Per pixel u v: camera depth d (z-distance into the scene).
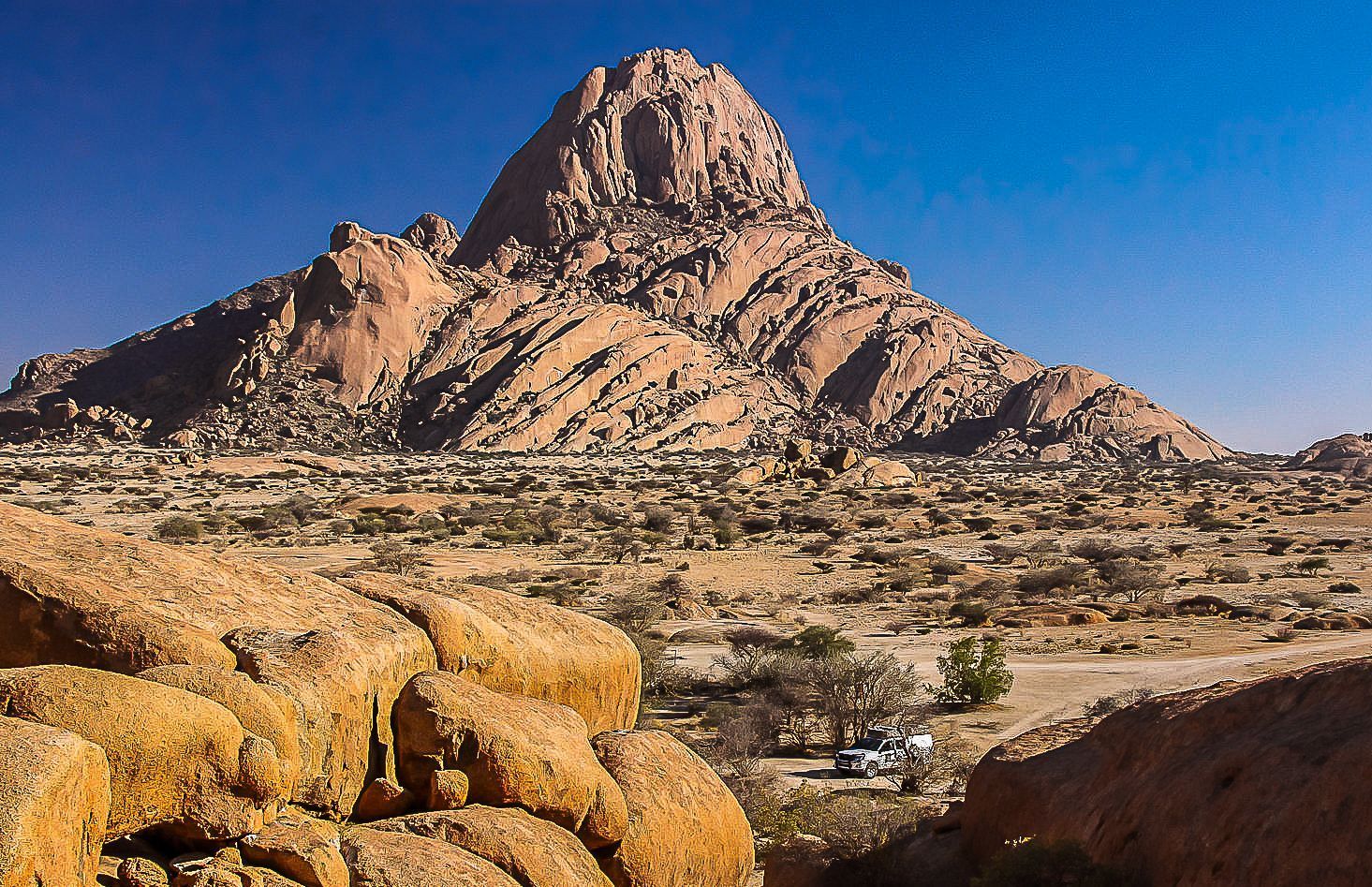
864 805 13.61
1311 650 38.47
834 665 28.94
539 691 8.98
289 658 6.87
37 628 6.42
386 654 7.51
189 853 5.76
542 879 6.75
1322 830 6.88
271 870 5.66
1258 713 8.55
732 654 37.38
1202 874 7.52
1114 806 8.99
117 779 5.43
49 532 7.37
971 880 9.28
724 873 8.99
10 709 5.32
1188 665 36.38
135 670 6.40
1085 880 8.09
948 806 14.33
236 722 5.95
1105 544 75.75
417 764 7.27
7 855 4.44
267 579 7.78
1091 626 46.75
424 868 6.13
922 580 62.06
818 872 11.06
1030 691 33.19
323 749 6.68
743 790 17.72
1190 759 8.58
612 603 48.16
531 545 76.75
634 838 7.91
